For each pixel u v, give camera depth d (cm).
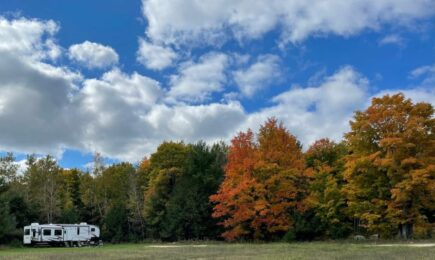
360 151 4941
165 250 4212
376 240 4700
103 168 8800
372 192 4900
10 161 8112
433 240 4384
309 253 3231
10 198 7431
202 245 5153
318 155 6369
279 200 5350
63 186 9062
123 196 8650
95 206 8650
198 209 6612
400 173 4559
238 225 5547
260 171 5303
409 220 4600
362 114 4972
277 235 5562
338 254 3070
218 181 6662
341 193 5219
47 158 8231
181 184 6988
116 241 7681
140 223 7994
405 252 2992
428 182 4381
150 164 8050
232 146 5525
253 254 3331
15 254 4166
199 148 6994
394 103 4812
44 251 5000
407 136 4606
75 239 6812
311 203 5266
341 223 5350
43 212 7888
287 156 5384
